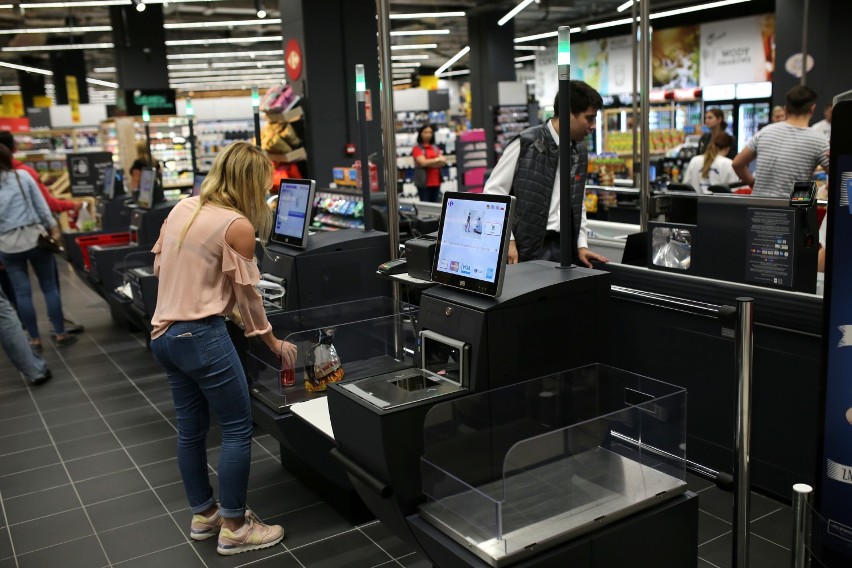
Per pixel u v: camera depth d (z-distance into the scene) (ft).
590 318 8.24
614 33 64.44
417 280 10.48
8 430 14.73
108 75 97.40
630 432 7.15
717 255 10.36
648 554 7.04
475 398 7.36
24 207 19.36
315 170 28.58
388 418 6.94
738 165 17.30
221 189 9.19
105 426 14.69
